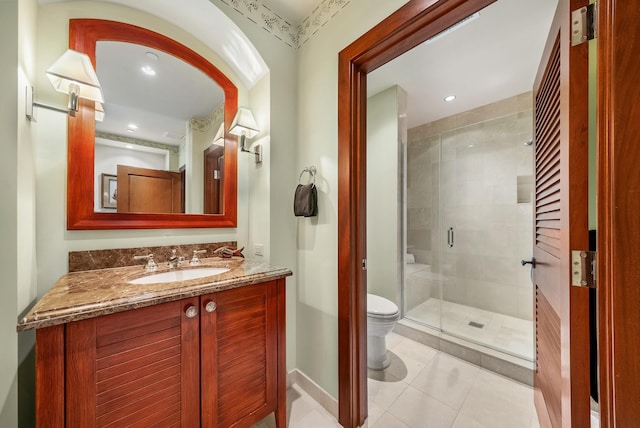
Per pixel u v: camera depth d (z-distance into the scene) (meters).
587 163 0.66
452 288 2.81
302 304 1.57
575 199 0.67
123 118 1.29
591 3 0.66
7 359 0.73
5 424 0.73
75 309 0.70
